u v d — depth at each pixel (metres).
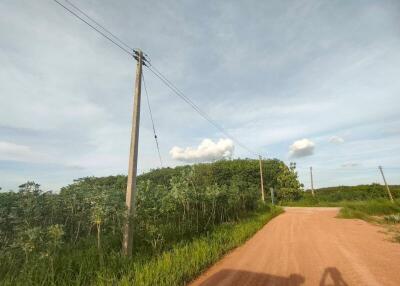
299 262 7.52
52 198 10.91
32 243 6.23
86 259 6.89
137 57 9.38
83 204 11.06
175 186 11.66
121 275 6.11
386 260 7.43
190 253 7.76
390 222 15.95
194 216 12.62
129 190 8.19
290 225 16.34
